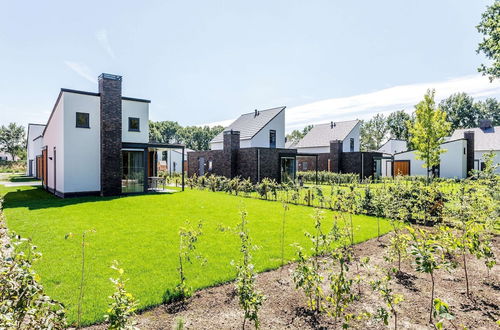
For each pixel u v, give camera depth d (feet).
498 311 11.91
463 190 24.18
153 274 15.52
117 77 50.78
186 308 12.14
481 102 220.43
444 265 11.21
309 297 12.30
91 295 12.98
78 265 16.62
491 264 13.24
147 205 39.34
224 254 18.93
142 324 10.84
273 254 18.97
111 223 27.99
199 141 254.06
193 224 27.68
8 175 120.06
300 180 77.36
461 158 92.73
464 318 11.39
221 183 61.77
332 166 100.17
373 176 94.84
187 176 95.86
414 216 29.45
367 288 14.10
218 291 13.76
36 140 95.96
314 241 13.15
